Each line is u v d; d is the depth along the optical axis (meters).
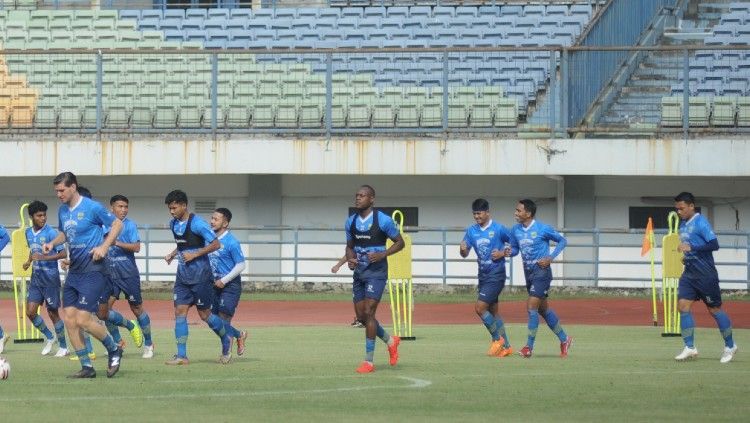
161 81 72.25
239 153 69.06
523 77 73.00
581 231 68.00
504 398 25.72
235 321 55.00
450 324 53.19
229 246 34.22
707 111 67.88
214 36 82.12
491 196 72.75
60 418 22.50
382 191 73.12
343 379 29.41
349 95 70.94
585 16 81.62
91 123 71.50
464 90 70.38
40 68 73.62
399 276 44.69
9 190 74.69
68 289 29.06
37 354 37.53
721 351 38.84
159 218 73.94
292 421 22.17
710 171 66.69
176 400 25.22
